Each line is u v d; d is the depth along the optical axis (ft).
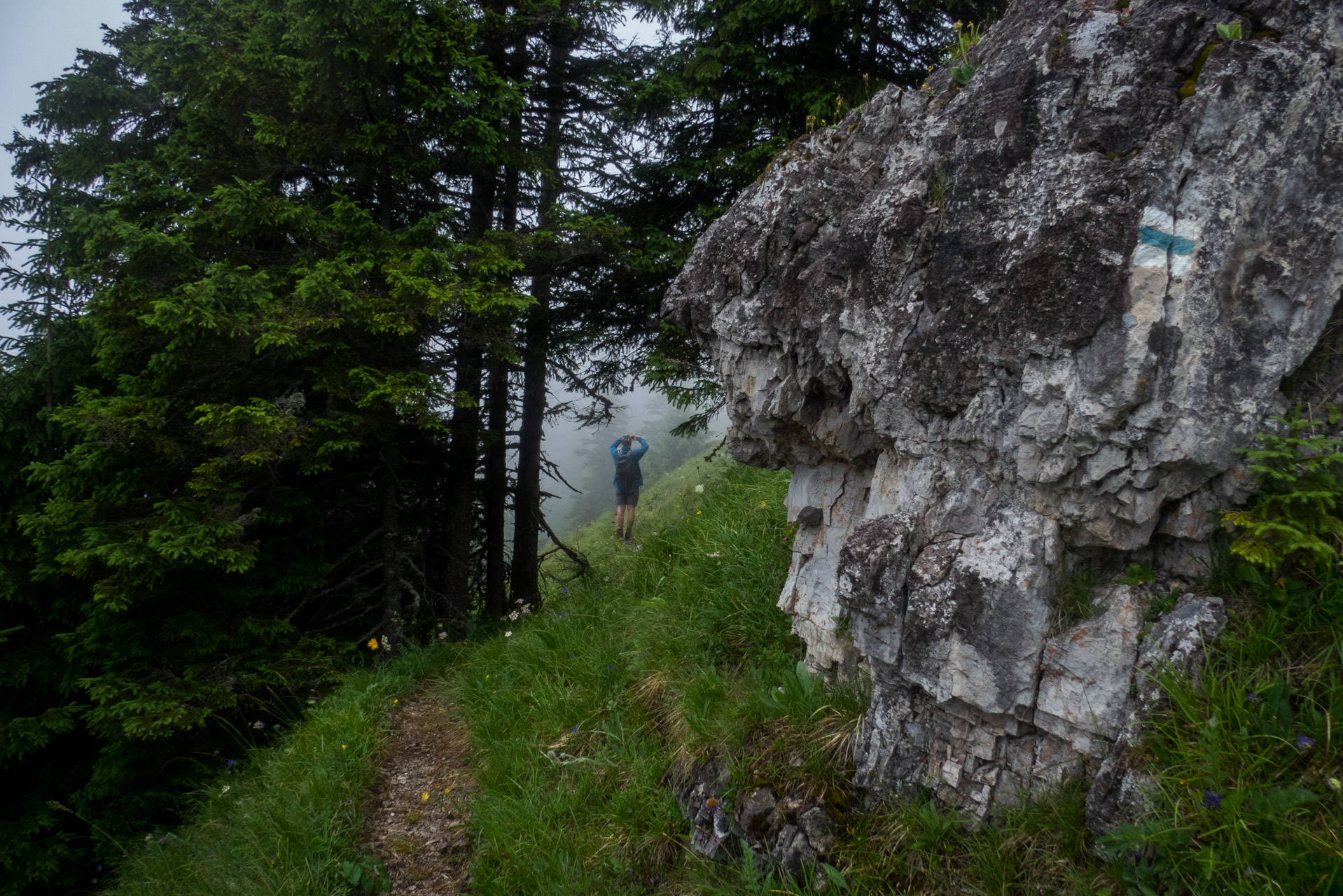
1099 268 6.56
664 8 23.47
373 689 17.57
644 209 25.25
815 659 10.78
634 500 33.58
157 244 16.65
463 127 19.53
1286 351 6.43
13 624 21.33
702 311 10.96
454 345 23.71
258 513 17.98
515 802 12.00
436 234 19.42
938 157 8.33
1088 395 6.65
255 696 18.40
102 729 17.06
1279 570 6.61
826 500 10.87
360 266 18.02
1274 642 6.34
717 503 19.66
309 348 17.99
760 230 10.14
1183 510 6.90
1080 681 7.16
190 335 16.66
